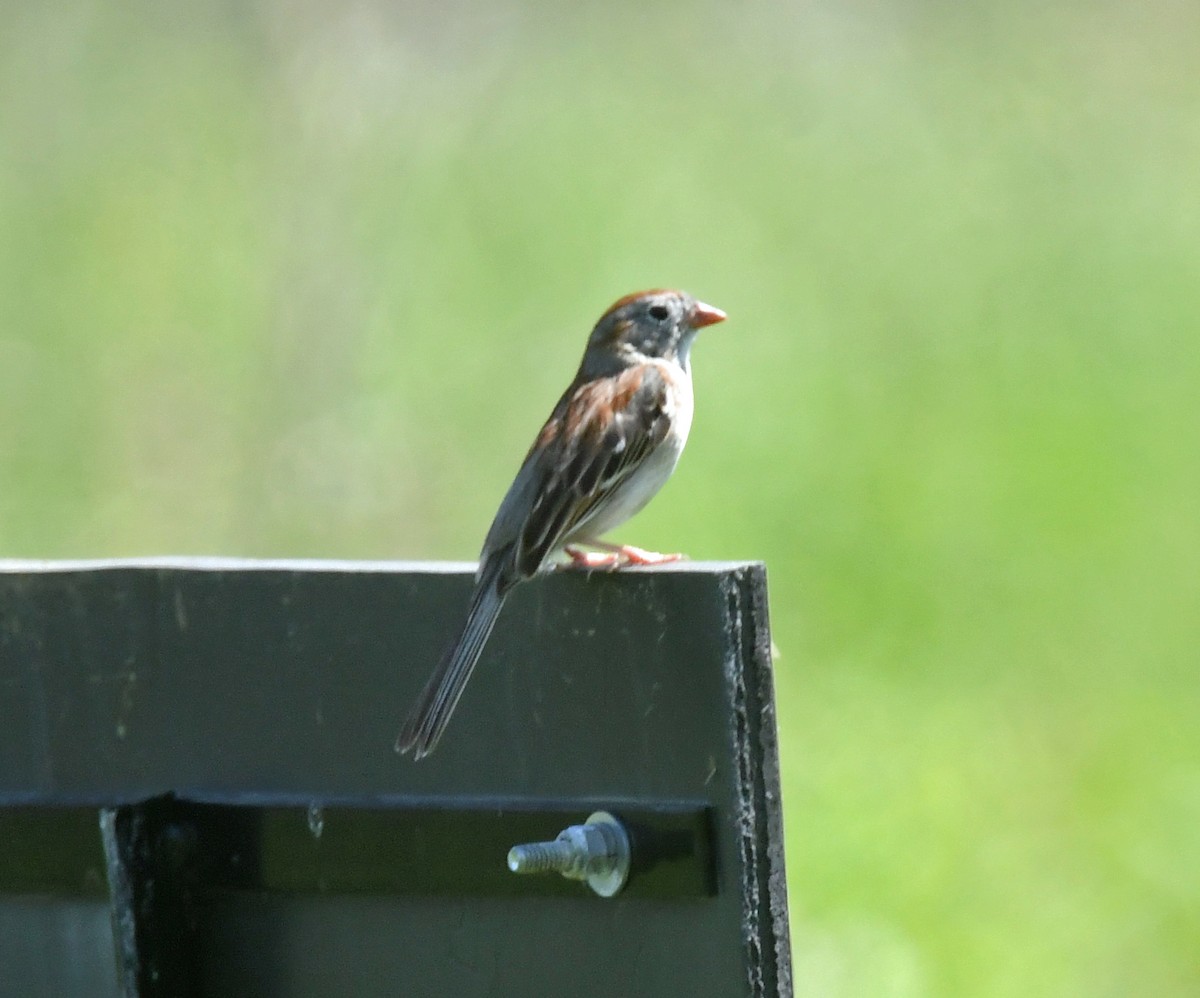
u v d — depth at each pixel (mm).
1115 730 13016
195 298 17281
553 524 6887
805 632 14109
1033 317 16672
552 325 16891
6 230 17781
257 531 15812
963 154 18156
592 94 18625
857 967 10922
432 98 17891
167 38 18594
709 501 15125
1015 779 12539
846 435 15609
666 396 7277
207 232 17578
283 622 5355
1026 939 11172
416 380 16391
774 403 15844
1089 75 18594
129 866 5121
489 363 16516
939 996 10859
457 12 18094
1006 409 15930
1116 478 15000
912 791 12375
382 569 5277
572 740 5082
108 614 5531
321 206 17203
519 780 5145
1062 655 13789
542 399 16266
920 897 11547
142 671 5508
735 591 4910
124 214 17766
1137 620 14023
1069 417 15648
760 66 19062
